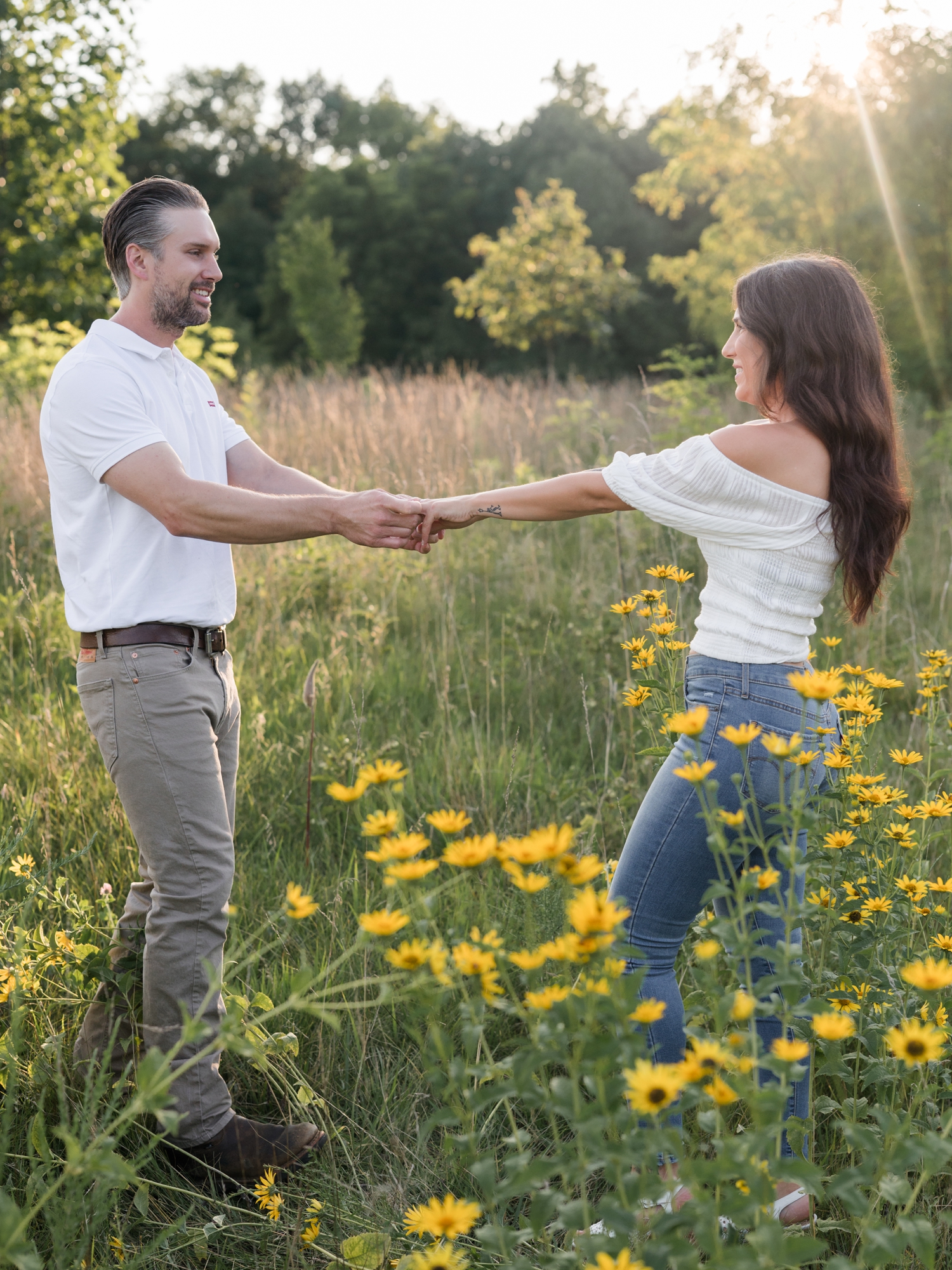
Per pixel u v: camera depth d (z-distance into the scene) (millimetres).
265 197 53031
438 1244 1404
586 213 36594
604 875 2498
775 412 2006
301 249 32844
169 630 2131
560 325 23031
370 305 39031
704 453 1914
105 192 14312
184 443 2234
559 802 3287
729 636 1936
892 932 1940
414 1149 2104
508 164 42000
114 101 13844
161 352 2232
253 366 12664
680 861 1950
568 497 2084
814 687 1589
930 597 5336
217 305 36156
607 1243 1269
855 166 14227
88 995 2309
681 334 32656
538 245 23016
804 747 1951
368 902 2711
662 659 2416
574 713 4117
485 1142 2113
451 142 43562
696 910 2016
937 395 13992
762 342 1951
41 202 14023
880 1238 1293
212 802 2143
